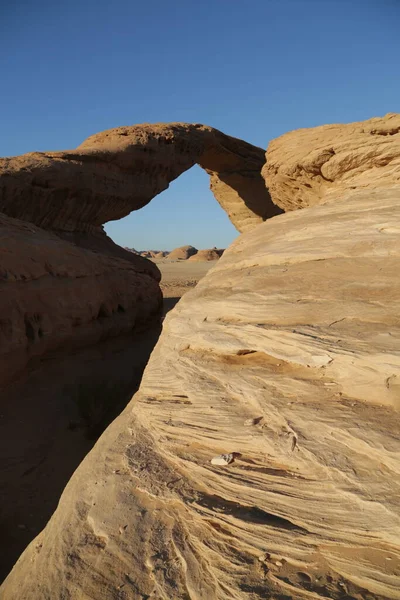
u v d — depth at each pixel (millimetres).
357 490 3311
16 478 8070
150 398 6016
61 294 13695
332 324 5020
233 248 9289
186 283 43094
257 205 36500
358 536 3082
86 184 22266
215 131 31562
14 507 7227
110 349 16734
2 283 11414
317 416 4086
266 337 5301
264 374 5066
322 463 3658
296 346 4879
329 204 9047
